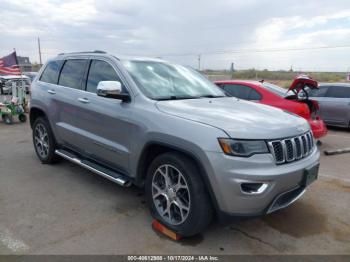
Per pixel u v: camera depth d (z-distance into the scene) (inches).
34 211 142.6
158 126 121.5
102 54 164.7
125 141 139.0
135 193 164.4
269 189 105.3
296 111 240.7
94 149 160.1
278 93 259.9
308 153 125.9
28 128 361.1
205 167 106.5
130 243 117.9
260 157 105.3
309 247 118.3
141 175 135.6
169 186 122.5
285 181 108.5
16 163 213.9
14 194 161.2
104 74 158.2
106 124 148.5
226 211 107.0
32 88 213.9
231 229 129.6
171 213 123.3
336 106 368.5
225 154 103.7
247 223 135.1
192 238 122.0
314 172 124.1
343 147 285.7
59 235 122.5
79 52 185.9
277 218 140.6
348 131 373.7
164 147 124.4
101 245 116.1
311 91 391.2
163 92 143.8
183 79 163.8
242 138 105.0
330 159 243.4
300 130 122.3
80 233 124.2
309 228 132.6
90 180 182.2
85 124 164.2
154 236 123.0
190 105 131.5
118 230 127.0
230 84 279.9
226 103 143.9
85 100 161.6
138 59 161.2
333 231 130.6
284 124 119.1
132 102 137.3
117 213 141.8
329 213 146.9
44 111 197.3
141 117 129.5
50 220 134.4
